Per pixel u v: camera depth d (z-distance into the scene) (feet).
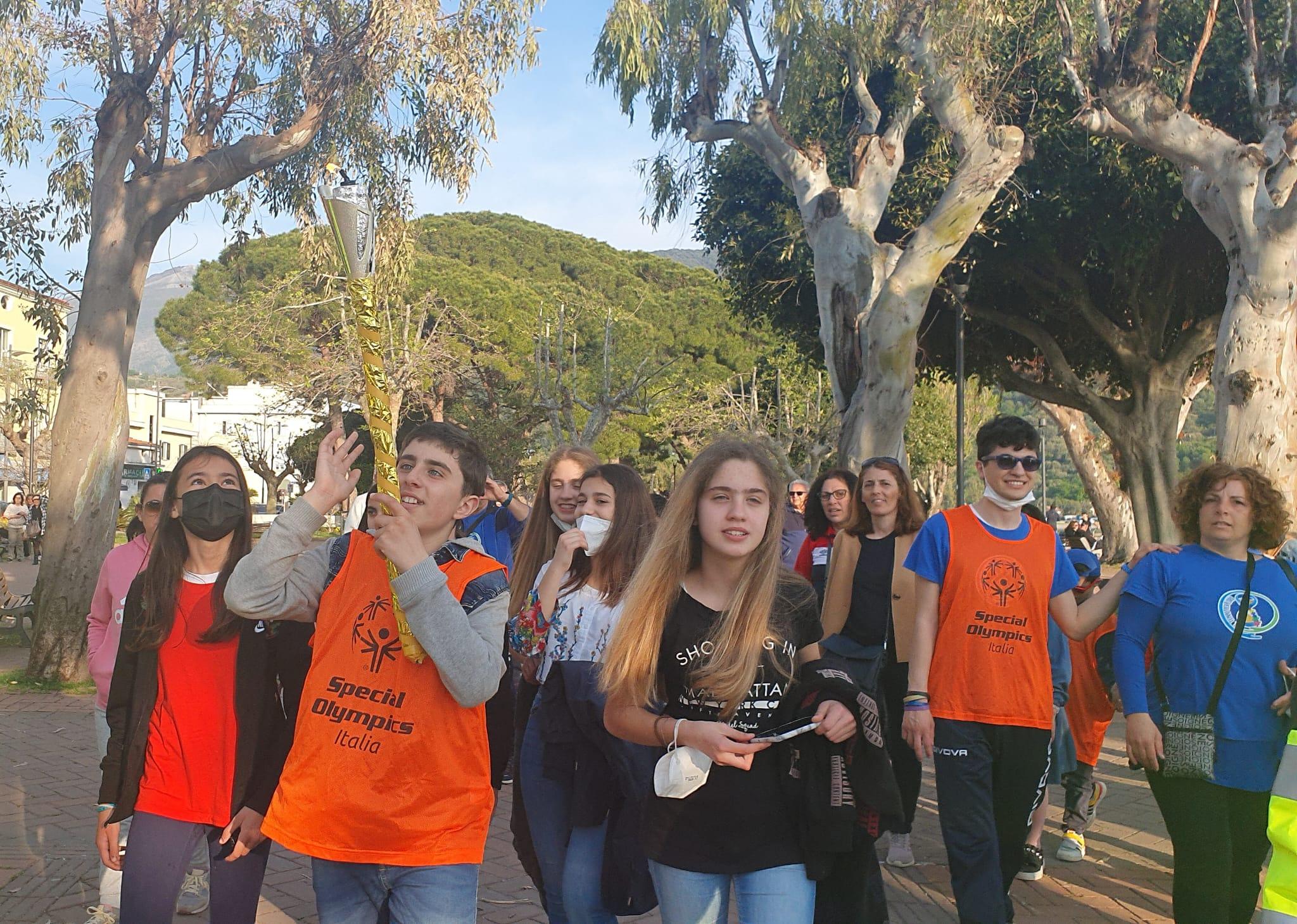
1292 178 34.06
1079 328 69.41
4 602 44.50
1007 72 46.60
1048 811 22.72
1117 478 96.43
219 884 10.25
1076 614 14.65
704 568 9.66
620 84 45.19
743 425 100.17
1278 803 7.00
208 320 130.72
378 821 8.94
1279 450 33.99
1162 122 35.09
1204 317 66.39
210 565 10.73
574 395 91.30
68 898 16.30
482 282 125.80
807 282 66.64
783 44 43.11
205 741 10.35
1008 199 54.95
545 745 12.58
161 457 195.21
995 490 14.64
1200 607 12.78
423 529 9.64
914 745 14.52
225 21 36.52
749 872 9.16
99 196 36.94
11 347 132.16
